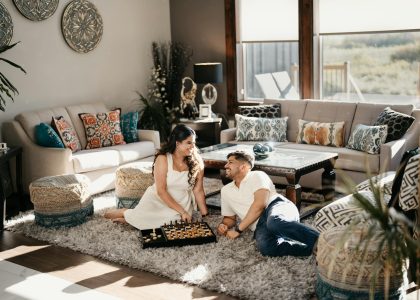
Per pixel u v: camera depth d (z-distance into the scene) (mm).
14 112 5695
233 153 3955
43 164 5238
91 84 6516
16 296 3244
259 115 6051
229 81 7051
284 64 6980
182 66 7410
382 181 3658
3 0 5492
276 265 3445
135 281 3367
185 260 3598
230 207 4066
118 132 5945
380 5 5832
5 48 5074
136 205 4641
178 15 7359
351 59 6668
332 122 5695
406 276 2906
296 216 3711
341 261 2688
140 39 7078
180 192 4234
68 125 5641
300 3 6254
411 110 5281
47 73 6000
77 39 6266
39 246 4055
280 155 4715
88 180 4625
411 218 3074
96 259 3752
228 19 6887
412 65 6367
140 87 7160
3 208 4445
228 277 3303
